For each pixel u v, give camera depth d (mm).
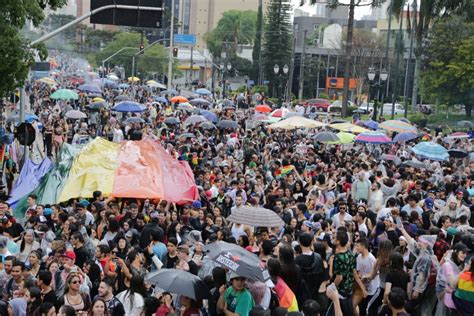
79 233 14000
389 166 28906
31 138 24719
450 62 66250
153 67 116312
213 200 21859
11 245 14438
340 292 12352
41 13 23203
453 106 73250
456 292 12422
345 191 23141
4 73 21953
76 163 20656
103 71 92250
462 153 31375
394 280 12664
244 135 39438
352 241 15695
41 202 19938
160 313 10891
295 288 11508
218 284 10695
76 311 10930
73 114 40062
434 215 18750
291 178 22750
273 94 101562
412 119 67625
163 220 16625
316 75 119500
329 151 34469
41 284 11320
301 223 16219
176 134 38594
